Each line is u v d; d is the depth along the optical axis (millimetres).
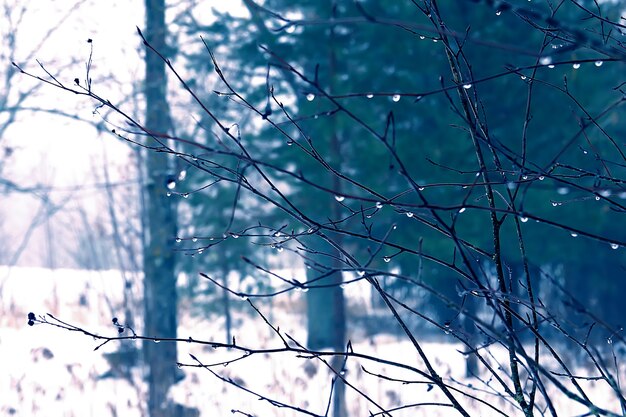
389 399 10367
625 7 9391
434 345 16734
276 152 12164
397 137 11734
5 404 11023
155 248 11375
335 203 11883
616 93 13148
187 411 10062
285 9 12172
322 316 18516
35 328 18328
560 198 13500
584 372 11078
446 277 14977
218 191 13703
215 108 12320
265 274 18469
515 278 14102
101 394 11883
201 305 18500
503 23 12000
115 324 2184
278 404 2209
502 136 12586
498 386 9727
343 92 11617
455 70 2281
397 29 11578
